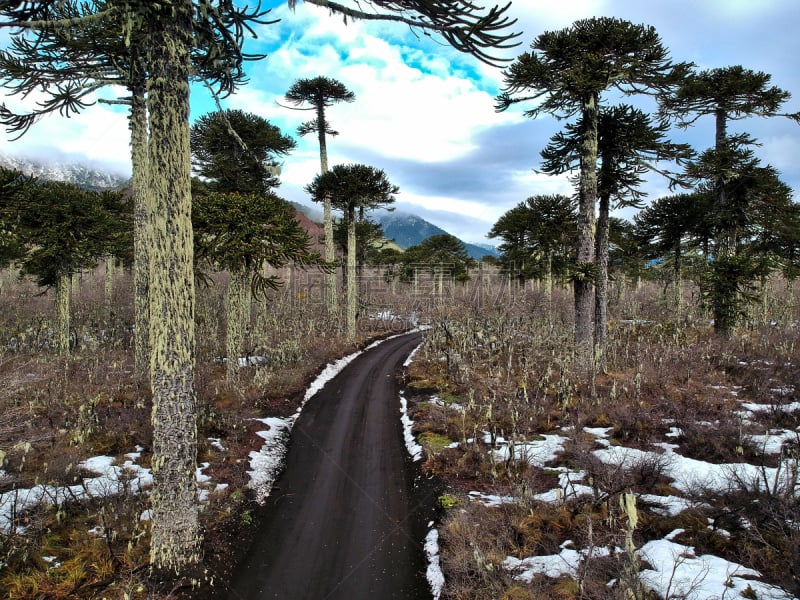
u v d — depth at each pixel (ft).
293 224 48.24
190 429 21.80
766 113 55.36
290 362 61.57
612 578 18.97
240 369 57.57
